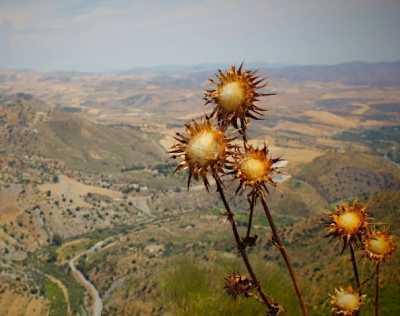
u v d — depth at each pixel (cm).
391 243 452
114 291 13262
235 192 404
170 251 15675
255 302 1236
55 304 13650
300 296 416
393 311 2369
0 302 13688
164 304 1434
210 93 422
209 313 1252
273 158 400
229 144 404
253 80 418
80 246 19150
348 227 455
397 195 7544
